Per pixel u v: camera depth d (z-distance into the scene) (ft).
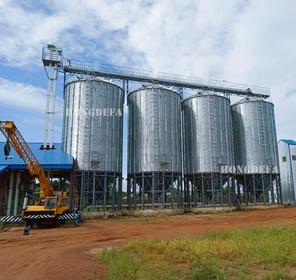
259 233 76.84
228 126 212.43
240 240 65.72
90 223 136.36
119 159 185.06
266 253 52.90
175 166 190.90
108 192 175.73
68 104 183.01
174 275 42.50
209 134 204.13
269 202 215.92
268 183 218.59
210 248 57.72
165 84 223.30
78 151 172.14
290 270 44.32
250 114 228.84
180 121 203.72
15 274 46.55
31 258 59.26
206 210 190.90
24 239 88.79
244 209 205.46
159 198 183.83
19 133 109.91
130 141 198.70
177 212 180.86
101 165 173.27
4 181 157.17
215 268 43.45
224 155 203.72
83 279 42.75
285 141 257.96
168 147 190.49
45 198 123.24
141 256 55.62
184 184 208.44
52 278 43.34
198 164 201.98
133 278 40.86
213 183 197.06
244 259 50.65
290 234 72.79
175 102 201.67
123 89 202.39
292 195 244.63
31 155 123.85
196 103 211.20
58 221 126.31
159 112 193.57
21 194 162.81
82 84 182.29
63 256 60.70
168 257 53.93
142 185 182.70
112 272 43.04
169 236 87.81
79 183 169.58
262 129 226.17
